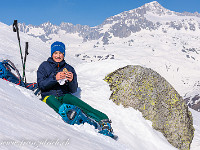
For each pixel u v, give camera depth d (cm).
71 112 265
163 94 483
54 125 192
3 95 218
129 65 498
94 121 329
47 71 340
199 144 674
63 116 268
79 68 578
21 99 254
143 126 409
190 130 498
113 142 262
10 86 292
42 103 304
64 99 324
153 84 477
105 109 420
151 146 381
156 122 447
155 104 459
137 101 447
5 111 157
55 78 337
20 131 131
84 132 237
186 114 494
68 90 353
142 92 458
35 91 370
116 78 479
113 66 525
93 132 254
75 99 315
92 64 567
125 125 402
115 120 405
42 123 177
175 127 469
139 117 428
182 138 470
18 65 854
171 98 489
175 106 484
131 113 430
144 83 470
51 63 345
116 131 379
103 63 550
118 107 436
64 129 195
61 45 349
